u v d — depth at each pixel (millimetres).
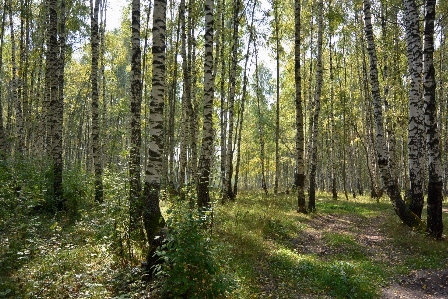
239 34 25734
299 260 10086
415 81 13859
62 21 16203
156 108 8375
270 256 10062
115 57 34281
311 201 18734
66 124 42375
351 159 40312
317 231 14273
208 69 12609
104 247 7980
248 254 9781
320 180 51031
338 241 12336
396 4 20391
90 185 14789
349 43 30406
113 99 42781
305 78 30703
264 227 13047
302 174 17859
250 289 7562
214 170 13266
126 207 8047
